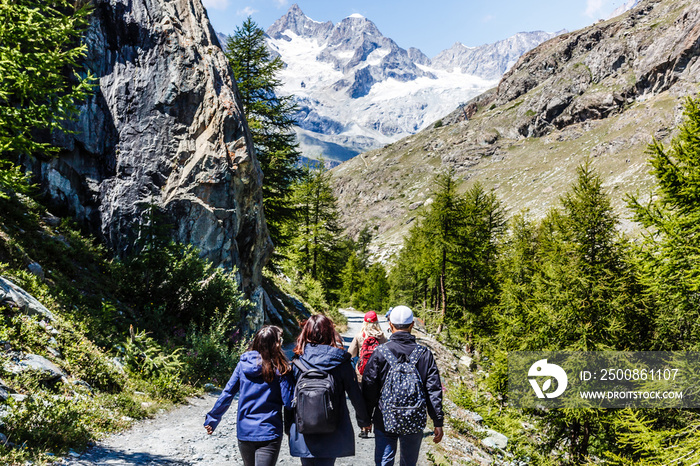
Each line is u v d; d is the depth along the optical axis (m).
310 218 38.25
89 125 13.92
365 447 7.48
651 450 6.61
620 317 11.02
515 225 24.11
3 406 5.05
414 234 36.88
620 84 175.88
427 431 9.40
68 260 11.30
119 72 14.83
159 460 5.43
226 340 12.48
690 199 7.50
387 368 3.91
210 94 15.73
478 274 27.27
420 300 47.28
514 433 11.79
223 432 7.10
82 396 6.66
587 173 12.27
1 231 9.91
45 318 7.97
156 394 8.35
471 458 8.86
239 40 22.88
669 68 157.12
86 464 4.80
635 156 126.62
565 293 11.47
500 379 13.17
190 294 12.78
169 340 10.79
